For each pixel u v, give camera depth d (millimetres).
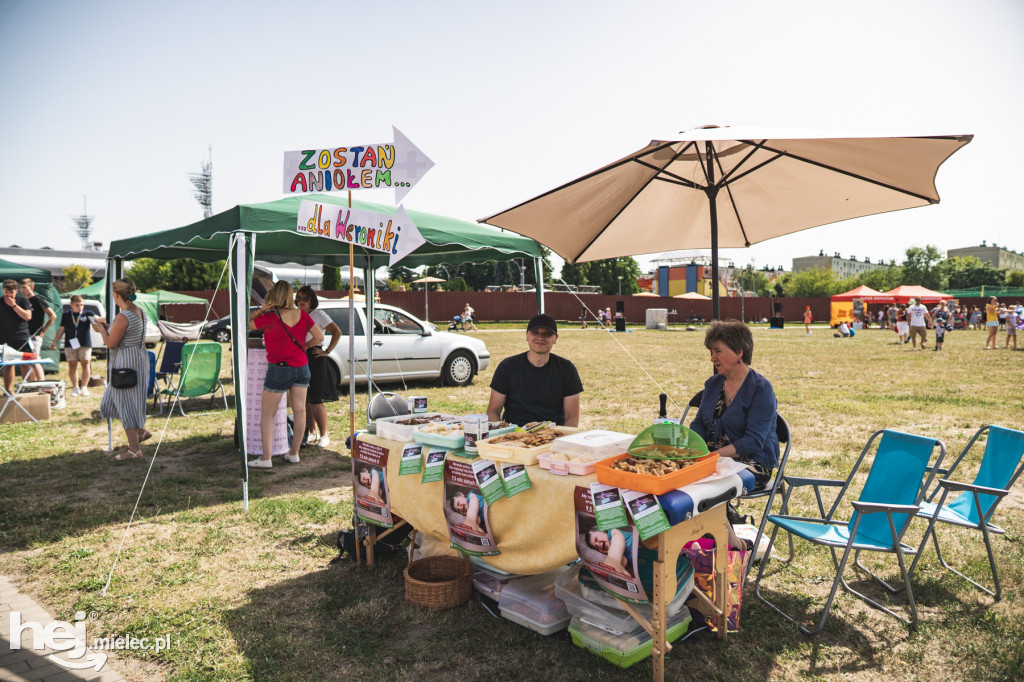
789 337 27641
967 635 3051
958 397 9938
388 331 10672
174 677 2773
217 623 3230
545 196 3994
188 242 5895
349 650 2973
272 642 3035
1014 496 5164
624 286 75812
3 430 7820
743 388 3543
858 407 9117
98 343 16031
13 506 4980
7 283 9156
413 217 5926
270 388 6043
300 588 3615
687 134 3598
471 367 11555
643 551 2834
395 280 60844
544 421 3879
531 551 2918
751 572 3779
